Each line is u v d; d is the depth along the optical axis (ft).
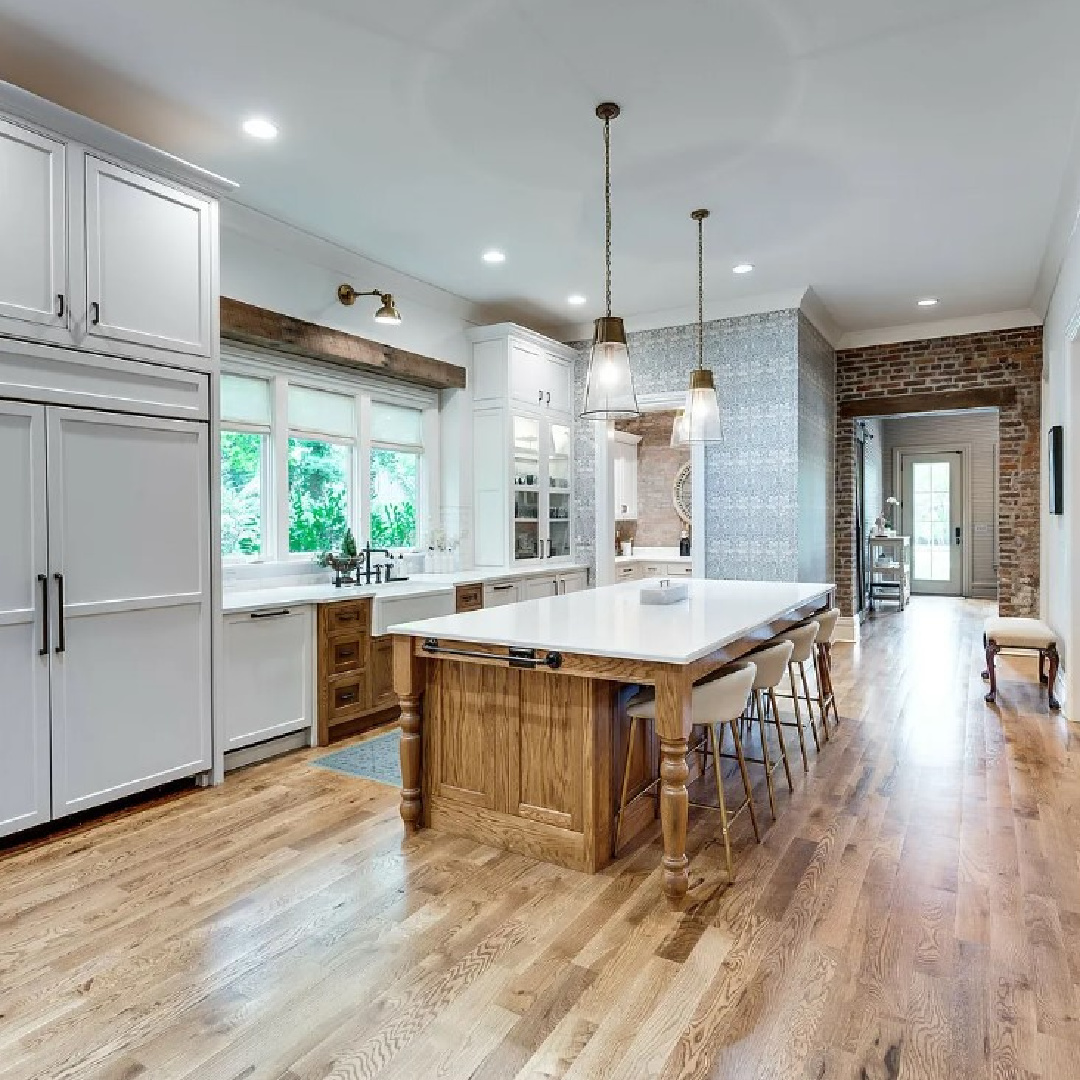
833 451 23.27
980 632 25.68
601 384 10.73
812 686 17.29
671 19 8.35
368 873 8.34
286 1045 5.59
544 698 8.66
